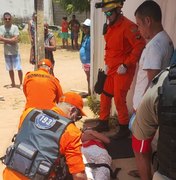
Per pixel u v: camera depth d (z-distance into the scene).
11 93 8.11
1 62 12.81
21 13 24.50
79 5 17.41
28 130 2.37
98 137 3.91
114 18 4.34
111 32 4.46
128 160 4.12
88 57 7.29
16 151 2.33
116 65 4.52
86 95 7.62
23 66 12.20
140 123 2.00
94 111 5.93
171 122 1.68
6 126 5.63
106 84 4.83
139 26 3.21
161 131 1.76
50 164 2.27
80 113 2.64
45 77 4.16
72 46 17.20
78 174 2.31
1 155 4.33
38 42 6.36
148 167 2.26
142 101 1.92
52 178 2.34
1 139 4.97
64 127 2.31
